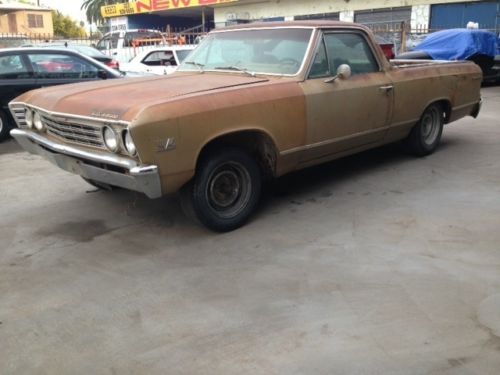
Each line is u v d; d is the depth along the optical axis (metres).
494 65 14.83
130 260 4.02
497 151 7.01
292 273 3.73
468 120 9.44
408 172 6.08
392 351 2.83
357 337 2.96
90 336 3.06
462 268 3.74
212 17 34.31
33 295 3.54
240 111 4.22
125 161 3.84
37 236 4.53
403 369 2.68
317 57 4.93
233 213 4.48
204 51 5.62
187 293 3.51
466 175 5.94
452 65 6.75
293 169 4.96
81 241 4.40
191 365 2.77
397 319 3.12
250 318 3.19
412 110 6.07
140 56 13.01
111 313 3.29
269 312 3.25
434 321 3.10
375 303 3.31
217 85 4.48
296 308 3.28
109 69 9.55
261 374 2.68
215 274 3.75
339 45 5.20
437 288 3.47
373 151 7.05
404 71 5.91
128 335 3.05
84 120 4.04
